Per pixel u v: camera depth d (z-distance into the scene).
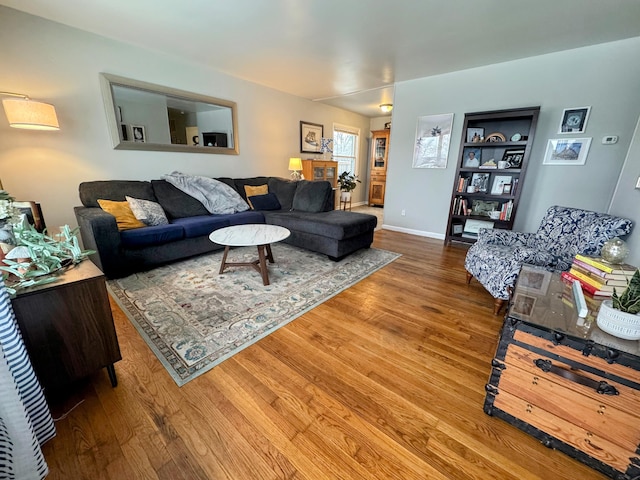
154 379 1.34
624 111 2.73
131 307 1.99
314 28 2.52
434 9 2.18
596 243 1.78
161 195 3.12
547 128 3.15
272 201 3.93
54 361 1.10
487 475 0.96
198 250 2.97
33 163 2.51
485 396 1.29
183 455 1.00
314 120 5.45
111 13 2.31
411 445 1.06
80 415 1.14
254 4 2.14
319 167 5.36
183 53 3.16
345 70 3.66
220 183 3.60
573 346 0.99
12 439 0.75
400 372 1.43
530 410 1.09
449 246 3.77
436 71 3.67
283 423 1.13
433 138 4.02
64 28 2.51
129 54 2.93
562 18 2.29
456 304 2.16
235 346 1.60
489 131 3.54
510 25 2.43
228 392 1.28
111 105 2.87
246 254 3.19
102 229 2.25
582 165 3.00
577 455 1.01
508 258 1.96
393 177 4.56
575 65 2.91
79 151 2.75
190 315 1.90
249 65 3.52
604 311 1.02
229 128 4.04
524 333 1.07
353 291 2.36
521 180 3.15
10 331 0.83
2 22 2.22
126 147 3.05
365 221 3.20
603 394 0.95
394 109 4.33
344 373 1.41
